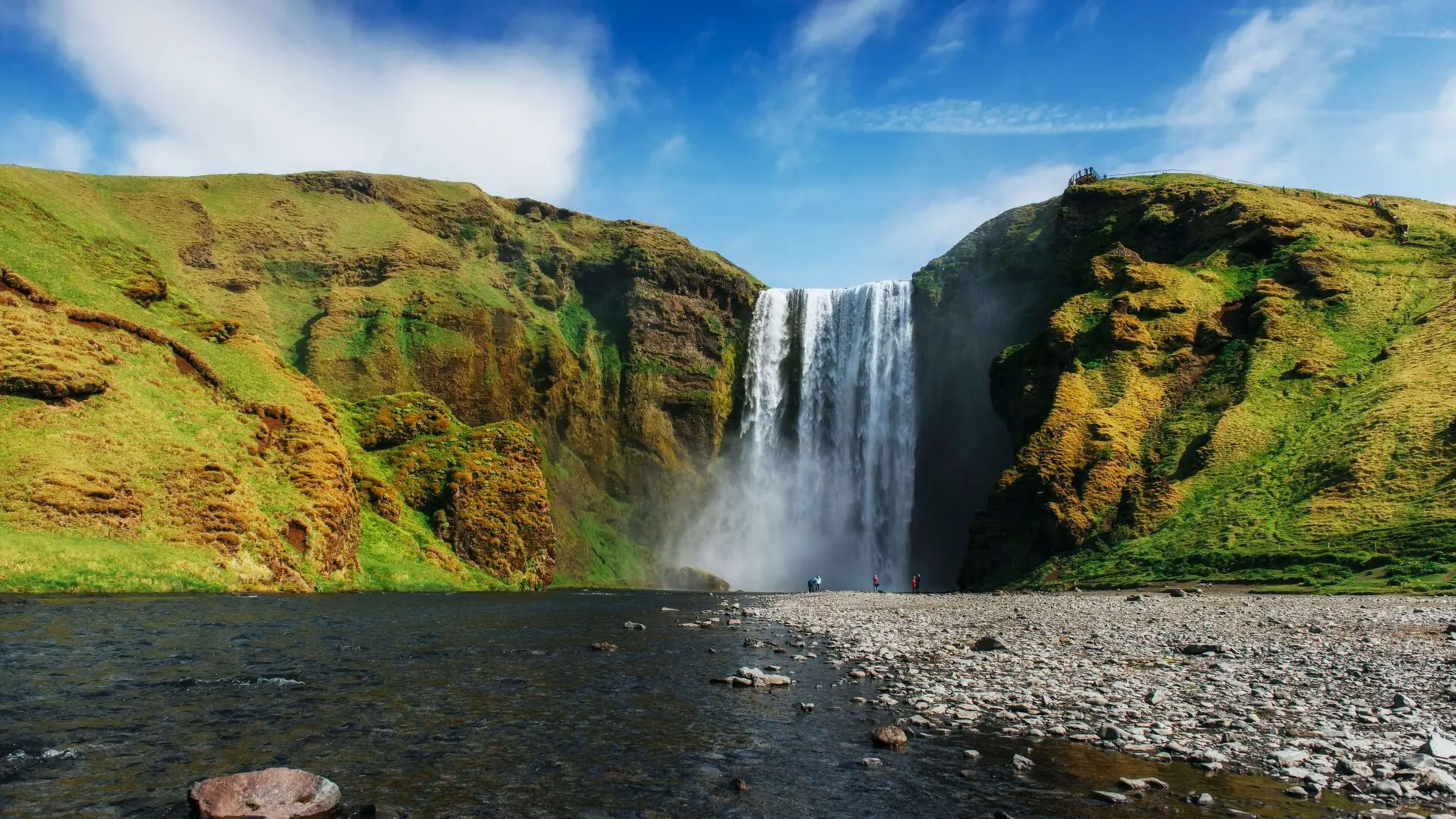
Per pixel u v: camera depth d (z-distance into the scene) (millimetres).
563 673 15453
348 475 49438
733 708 12227
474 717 11336
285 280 93750
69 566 29719
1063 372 69000
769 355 109125
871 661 17281
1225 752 9438
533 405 92625
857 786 8242
